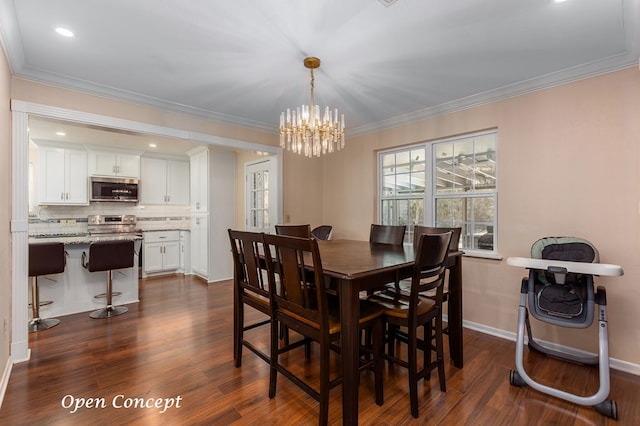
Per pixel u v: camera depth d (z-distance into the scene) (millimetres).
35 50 2154
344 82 2703
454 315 2271
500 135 2863
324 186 4676
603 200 2311
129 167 5348
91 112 2768
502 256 2840
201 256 5207
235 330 2270
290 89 2861
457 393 1934
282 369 1810
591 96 2359
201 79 2643
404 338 2225
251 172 5016
